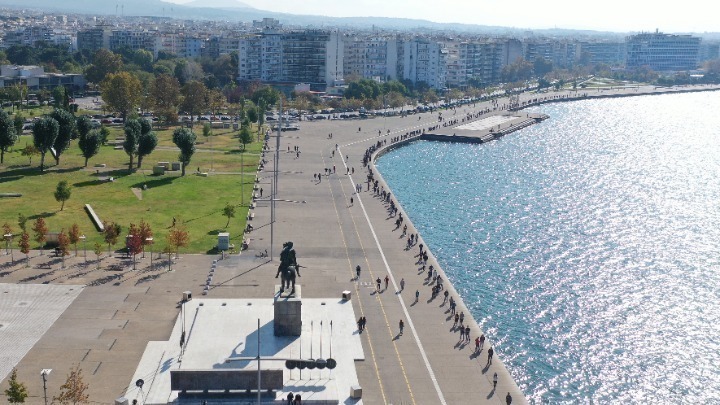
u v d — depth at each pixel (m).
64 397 94.25
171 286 140.12
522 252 178.38
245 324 121.81
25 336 117.12
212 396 100.62
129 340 117.00
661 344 131.12
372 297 138.12
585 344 130.38
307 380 105.25
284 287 121.31
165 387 102.50
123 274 145.62
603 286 157.25
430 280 148.38
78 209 192.50
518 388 107.06
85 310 127.56
